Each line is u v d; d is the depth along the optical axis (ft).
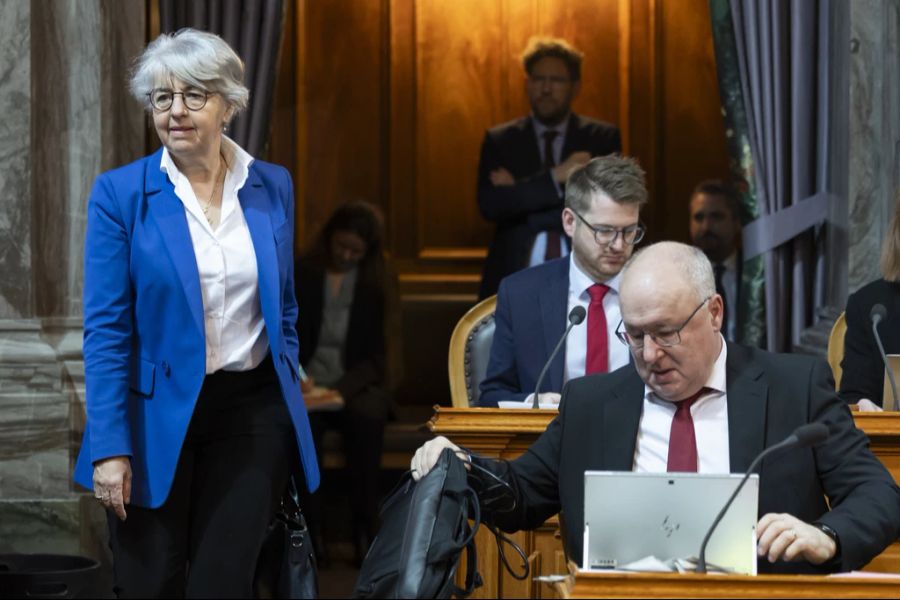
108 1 37.32
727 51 42.88
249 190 23.85
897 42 39.55
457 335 33.35
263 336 23.34
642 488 18.61
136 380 22.99
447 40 64.49
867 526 19.72
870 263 40.52
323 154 64.54
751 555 18.43
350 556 47.26
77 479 22.99
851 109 40.57
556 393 29.53
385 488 52.24
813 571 20.21
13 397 35.12
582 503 21.88
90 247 22.93
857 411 26.55
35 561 26.53
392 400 52.37
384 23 64.44
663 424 21.93
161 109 22.81
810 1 42.01
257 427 22.89
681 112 63.31
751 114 42.55
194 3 40.37
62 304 36.50
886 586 16.80
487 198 52.03
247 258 23.17
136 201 22.94
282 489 22.91
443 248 64.85
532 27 63.98
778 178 42.37
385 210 64.59
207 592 21.83
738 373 21.88
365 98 64.54
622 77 63.41
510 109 64.49
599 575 16.93
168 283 22.61
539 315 30.83
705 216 51.49
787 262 42.73
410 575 18.30
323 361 52.21
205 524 22.20
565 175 50.60
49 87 36.47
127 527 22.65
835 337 34.76
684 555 18.54
